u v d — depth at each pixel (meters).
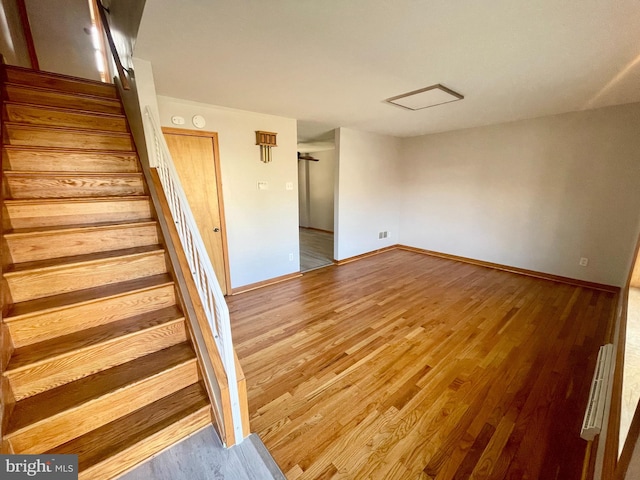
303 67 2.10
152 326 1.70
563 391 1.92
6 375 1.28
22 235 1.71
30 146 2.06
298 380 2.05
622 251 3.47
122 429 1.42
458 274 4.39
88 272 1.80
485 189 4.61
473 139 4.63
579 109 3.46
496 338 2.58
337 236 4.91
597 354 2.31
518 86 2.54
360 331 2.72
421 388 1.96
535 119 3.94
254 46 1.78
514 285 3.88
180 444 1.49
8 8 3.01
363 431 1.62
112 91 3.02
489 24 1.53
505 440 1.56
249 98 2.87
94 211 2.10
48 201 1.92
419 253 5.67
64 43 4.05
